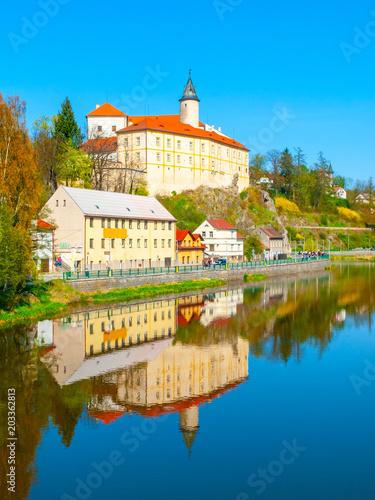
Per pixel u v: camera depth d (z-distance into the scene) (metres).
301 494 20.70
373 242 198.38
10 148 51.53
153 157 125.69
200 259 102.12
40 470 22.64
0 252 46.62
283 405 30.17
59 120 114.75
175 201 125.75
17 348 41.34
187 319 55.69
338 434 26.31
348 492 20.89
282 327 52.06
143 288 72.25
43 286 58.75
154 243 89.31
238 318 56.75
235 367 37.59
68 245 75.75
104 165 113.06
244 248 119.81
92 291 65.12
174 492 20.89
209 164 139.62
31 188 52.56
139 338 46.22
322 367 37.75
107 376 34.84
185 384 33.56
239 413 28.97
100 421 27.58
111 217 79.25
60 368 36.38
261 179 199.38
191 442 25.27
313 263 126.06
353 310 62.44
